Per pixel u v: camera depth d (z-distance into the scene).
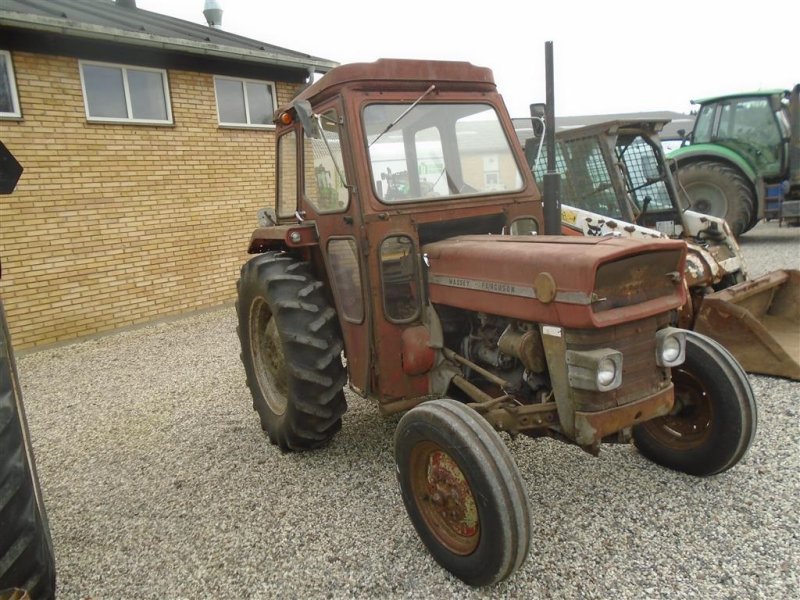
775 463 2.80
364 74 2.66
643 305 2.08
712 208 8.88
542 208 3.06
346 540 2.44
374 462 3.11
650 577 2.08
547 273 2.05
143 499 2.94
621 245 2.01
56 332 6.57
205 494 2.93
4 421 1.72
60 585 2.29
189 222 7.62
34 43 6.11
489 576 1.98
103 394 4.79
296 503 2.76
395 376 2.74
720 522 2.37
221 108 7.87
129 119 6.95
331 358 2.96
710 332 4.03
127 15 8.47
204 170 7.71
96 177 6.73
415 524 2.30
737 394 2.50
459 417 2.05
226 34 9.27
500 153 2.99
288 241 3.05
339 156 2.75
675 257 2.16
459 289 2.48
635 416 2.13
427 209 2.71
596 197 5.42
